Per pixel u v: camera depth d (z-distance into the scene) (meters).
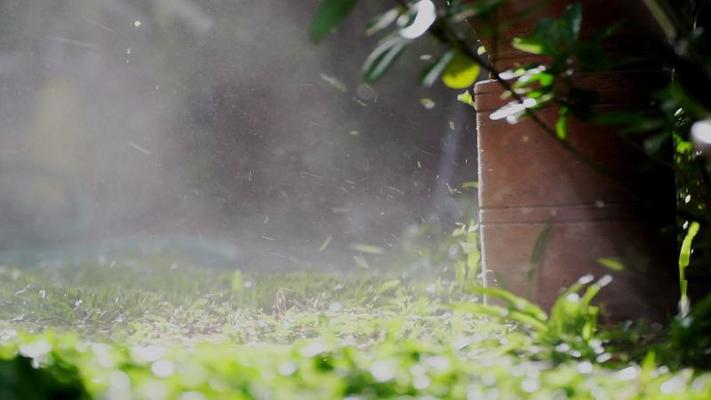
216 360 5.26
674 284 7.74
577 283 7.65
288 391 4.50
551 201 7.91
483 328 7.33
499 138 8.04
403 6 4.73
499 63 7.73
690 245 7.97
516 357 6.50
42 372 4.64
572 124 7.80
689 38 5.55
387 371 5.12
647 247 7.75
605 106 7.62
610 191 7.78
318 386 4.68
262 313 10.48
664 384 4.97
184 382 4.46
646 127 4.98
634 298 7.76
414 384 4.89
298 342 6.35
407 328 8.03
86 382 4.50
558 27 5.42
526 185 7.96
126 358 5.43
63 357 5.23
